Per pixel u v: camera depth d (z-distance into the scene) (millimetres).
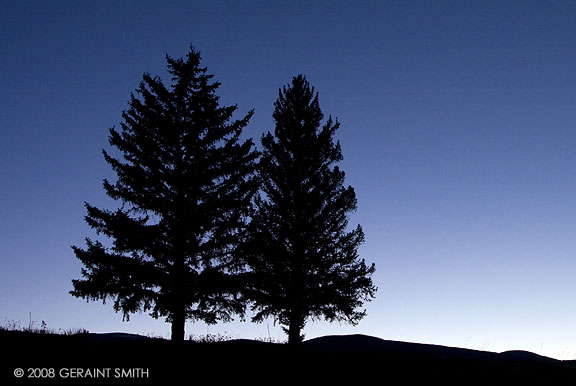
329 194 31719
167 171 28125
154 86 29500
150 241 26312
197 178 27781
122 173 27297
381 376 19906
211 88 30500
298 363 21500
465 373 20625
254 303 29797
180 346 23469
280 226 30859
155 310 25969
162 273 26156
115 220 26062
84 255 25828
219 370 19828
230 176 28875
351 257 30578
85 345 21625
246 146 29312
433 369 21125
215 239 27672
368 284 30203
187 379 18547
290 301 29391
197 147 28797
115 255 26109
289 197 31469
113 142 27781
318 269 30391
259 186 30531
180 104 29734
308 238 30547
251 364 20875
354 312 30375
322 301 29688
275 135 33688
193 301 26594
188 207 27438
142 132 28281
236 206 28188
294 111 34156
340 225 31672
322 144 32969
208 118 29594
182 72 30453
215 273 26688
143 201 27125
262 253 29734
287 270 30391
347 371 20547
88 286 25312
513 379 19969
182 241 26938
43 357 19375
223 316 27406
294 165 32562
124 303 25594
